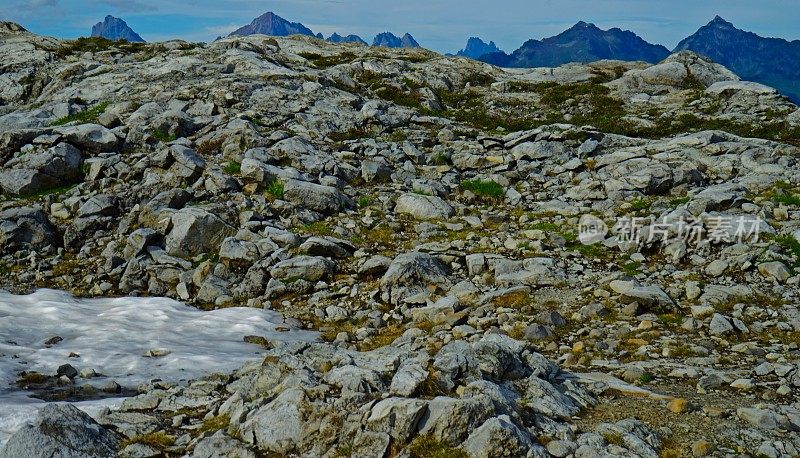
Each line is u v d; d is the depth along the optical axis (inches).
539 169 1121.4
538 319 600.7
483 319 606.2
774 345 542.9
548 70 2191.2
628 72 1950.1
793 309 606.2
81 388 459.2
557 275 695.7
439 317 619.2
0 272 743.1
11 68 1733.5
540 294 663.1
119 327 597.3
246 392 408.8
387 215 904.9
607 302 637.3
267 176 943.7
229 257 736.3
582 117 1610.5
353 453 328.5
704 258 725.3
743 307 615.8
